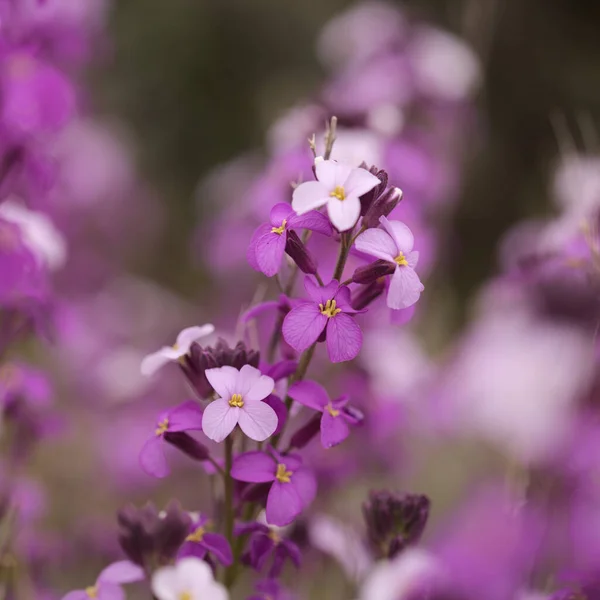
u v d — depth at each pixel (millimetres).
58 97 900
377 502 740
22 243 847
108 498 1193
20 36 905
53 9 913
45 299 859
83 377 1335
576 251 816
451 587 703
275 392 727
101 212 1815
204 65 2580
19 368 858
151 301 1663
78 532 939
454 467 1088
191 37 2561
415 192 1179
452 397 850
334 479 904
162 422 714
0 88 888
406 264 705
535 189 2387
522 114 2525
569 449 725
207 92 2594
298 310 702
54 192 1310
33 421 858
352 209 692
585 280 780
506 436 750
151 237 2207
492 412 753
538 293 775
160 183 2518
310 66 2580
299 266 713
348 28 1503
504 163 2430
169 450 1138
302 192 695
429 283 1354
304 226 706
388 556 736
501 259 1356
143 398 1293
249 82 2607
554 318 763
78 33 927
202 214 2217
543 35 2547
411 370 1012
